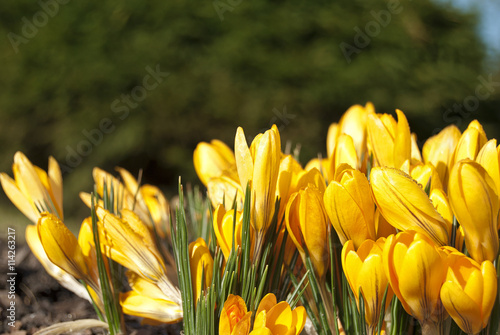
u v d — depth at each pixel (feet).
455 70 9.17
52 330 1.74
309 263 1.63
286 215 1.62
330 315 1.64
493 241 1.52
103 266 1.71
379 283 1.53
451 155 1.75
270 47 8.34
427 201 1.53
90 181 8.53
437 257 1.49
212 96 8.26
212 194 1.77
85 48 8.37
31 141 8.89
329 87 8.26
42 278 2.56
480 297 1.49
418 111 8.70
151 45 8.23
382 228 1.64
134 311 1.72
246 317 1.55
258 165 1.58
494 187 1.51
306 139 8.35
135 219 1.73
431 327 1.53
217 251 1.69
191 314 1.63
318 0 8.50
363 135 1.92
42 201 1.85
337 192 1.55
